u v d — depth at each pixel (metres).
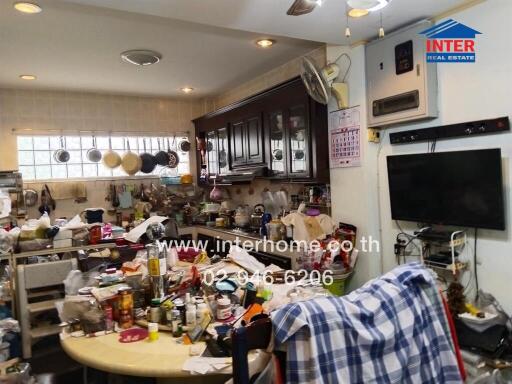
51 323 2.91
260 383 0.98
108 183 4.71
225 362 1.31
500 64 2.09
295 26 2.41
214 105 5.11
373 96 2.69
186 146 5.16
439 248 2.48
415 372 0.98
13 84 4.03
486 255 2.23
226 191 5.00
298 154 3.29
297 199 3.64
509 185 2.09
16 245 2.97
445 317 1.11
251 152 3.95
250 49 3.22
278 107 3.47
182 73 3.85
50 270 2.69
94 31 2.70
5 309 2.87
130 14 2.43
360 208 2.85
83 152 4.61
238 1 2.00
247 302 1.77
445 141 2.39
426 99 2.35
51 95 4.37
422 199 2.44
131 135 4.85
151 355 1.39
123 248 2.68
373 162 2.81
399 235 2.72
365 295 1.02
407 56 2.44
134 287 1.83
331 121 3.06
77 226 3.23
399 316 1.00
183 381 1.55
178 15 2.17
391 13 2.27
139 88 4.41
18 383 2.15
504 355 1.96
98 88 4.35
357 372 0.90
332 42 2.78
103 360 1.36
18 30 2.64
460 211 2.24
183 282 1.98
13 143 4.19
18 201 3.87
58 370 2.66
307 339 0.89
